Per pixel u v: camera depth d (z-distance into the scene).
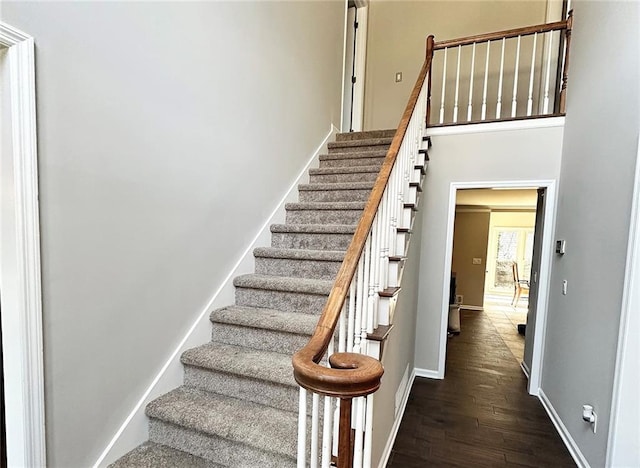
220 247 2.18
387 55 4.95
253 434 1.48
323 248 2.60
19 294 1.13
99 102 1.38
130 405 1.58
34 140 1.15
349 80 4.91
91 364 1.39
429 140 3.24
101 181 1.40
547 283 3.02
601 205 2.03
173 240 1.80
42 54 1.17
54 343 1.25
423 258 3.48
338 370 0.85
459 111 4.55
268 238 2.73
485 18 4.45
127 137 1.51
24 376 1.15
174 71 1.76
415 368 3.51
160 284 1.73
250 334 2.00
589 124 2.33
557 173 3.00
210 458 1.55
